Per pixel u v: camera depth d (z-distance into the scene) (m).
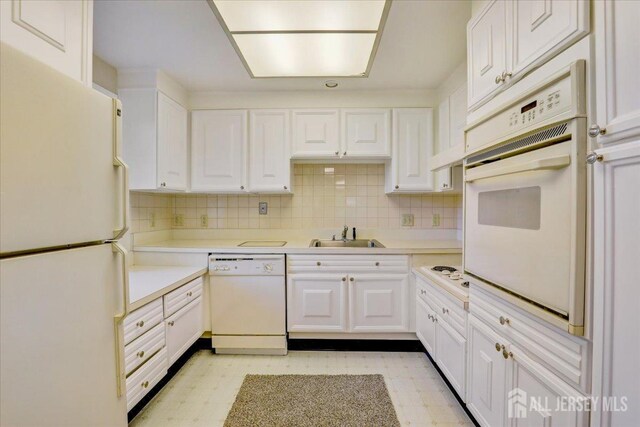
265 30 1.47
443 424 1.53
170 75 2.20
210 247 2.29
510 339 1.09
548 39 0.86
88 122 0.85
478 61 1.28
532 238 0.93
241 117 2.49
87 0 1.10
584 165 0.75
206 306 2.29
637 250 0.62
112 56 1.93
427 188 2.47
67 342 0.79
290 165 2.53
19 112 0.65
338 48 1.64
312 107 2.48
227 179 2.49
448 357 1.64
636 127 0.60
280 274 2.26
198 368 2.08
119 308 0.99
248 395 1.76
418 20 1.57
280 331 2.27
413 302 2.28
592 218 0.73
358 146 2.48
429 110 2.46
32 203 0.69
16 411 0.66
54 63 0.97
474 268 1.31
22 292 0.67
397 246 2.38
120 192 0.99
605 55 0.68
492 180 1.15
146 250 2.31
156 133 2.09
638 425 0.61
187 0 1.42
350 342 2.38
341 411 1.62
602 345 0.70
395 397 1.74
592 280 0.74
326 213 2.82
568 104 0.78
